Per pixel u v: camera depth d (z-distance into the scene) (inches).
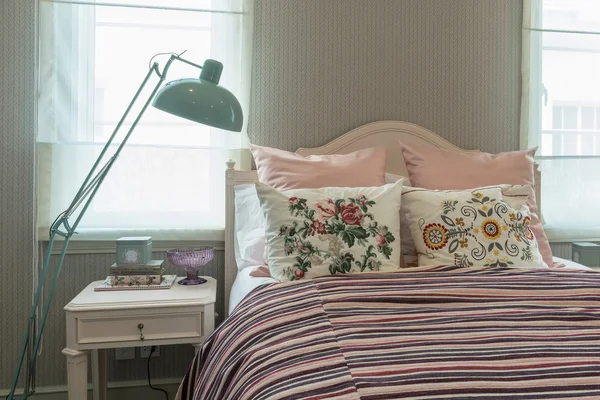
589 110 108.1
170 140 95.3
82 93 92.7
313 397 36.9
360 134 99.8
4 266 91.6
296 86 99.5
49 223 91.6
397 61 102.6
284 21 98.7
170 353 96.5
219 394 47.3
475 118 105.3
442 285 60.2
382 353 43.1
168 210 95.0
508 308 54.6
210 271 97.4
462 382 37.9
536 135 106.7
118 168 93.3
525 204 82.7
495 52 105.7
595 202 107.6
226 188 93.1
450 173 88.5
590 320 51.9
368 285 60.6
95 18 92.7
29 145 91.7
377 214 73.0
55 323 93.1
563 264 84.9
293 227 71.1
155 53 94.7
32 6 90.9
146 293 78.7
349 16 100.8
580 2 107.7
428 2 103.1
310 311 53.6
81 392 72.5
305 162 86.1
